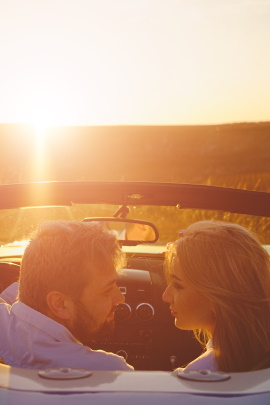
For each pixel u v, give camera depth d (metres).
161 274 3.52
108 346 3.46
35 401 1.12
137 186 2.99
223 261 1.60
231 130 92.31
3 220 3.17
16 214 3.12
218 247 1.61
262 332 1.58
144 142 85.62
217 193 2.92
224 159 73.50
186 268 1.62
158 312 3.44
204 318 1.67
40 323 1.66
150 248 3.74
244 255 1.61
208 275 1.60
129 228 3.32
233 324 1.58
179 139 88.19
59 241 1.65
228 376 1.22
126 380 1.19
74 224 1.69
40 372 1.23
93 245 1.65
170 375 1.22
